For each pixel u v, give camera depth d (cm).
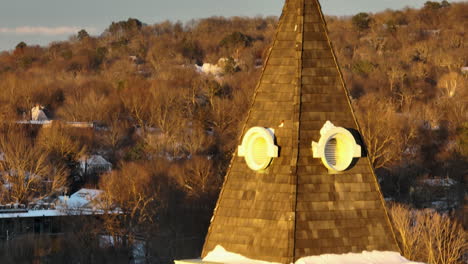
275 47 4481
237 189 4378
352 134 4331
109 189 19375
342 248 4197
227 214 4366
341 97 4394
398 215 12575
